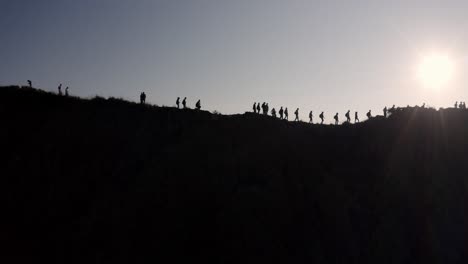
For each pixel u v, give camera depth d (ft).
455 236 140.67
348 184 146.20
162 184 131.03
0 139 137.59
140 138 142.51
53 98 150.92
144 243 120.47
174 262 118.01
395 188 147.23
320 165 148.66
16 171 131.85
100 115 146.82
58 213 126.31
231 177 135.95
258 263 119.65
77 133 140.77
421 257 134.82
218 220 125.39
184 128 147.33
